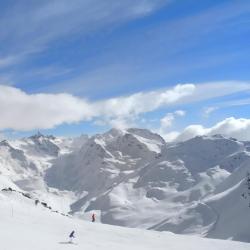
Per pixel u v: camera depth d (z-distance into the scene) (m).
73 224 58.78
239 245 61.22
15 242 36.84
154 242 54.94
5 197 68.38
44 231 48.47
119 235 56.28
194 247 55.12
